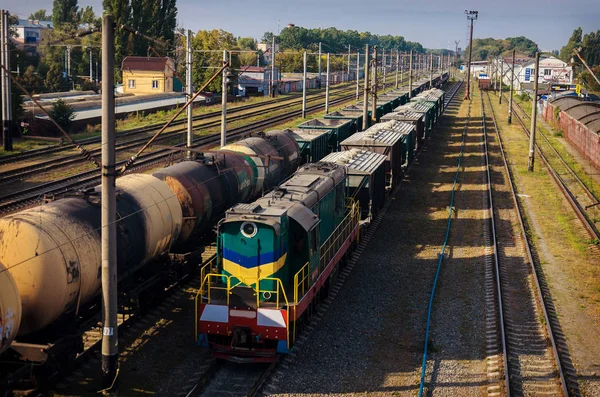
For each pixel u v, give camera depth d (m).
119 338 16.92
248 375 15.18
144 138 47.47
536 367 15.47
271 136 29.44
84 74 87.75
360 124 47.53
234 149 25.67
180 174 20.42
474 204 33.12
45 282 13.15
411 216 30.56
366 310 19.09
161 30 85.62
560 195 35.38
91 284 14.48
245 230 15.96
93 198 15.80
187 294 20.38
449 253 24.83
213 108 71.69
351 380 14.92
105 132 13.52
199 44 88.50
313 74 124.31
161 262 18.62
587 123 46.72
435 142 55.97
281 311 15.32
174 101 69.38
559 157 47.41
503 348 16.03
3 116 41.09
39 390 13.96
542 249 25.52
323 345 16.70
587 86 94.75
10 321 11.77
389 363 15.81
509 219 30.08
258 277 15.95
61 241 13.60
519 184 38.53
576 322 18.34
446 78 161.62
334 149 39.38
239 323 15.58
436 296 20.23
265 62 149.38
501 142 55.94
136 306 18.14
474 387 14.55
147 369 15.34
